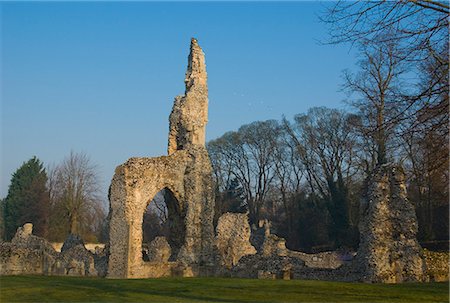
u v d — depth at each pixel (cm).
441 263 2520
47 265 3328
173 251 3284
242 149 6231
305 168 5462
